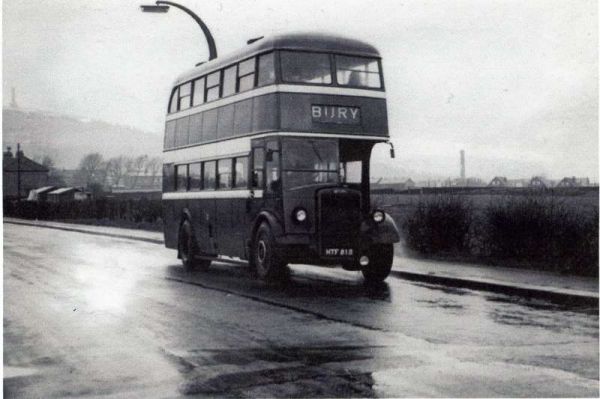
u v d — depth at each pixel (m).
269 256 14.18
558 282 13.95
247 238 15.18
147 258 21.81
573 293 12.32
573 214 16.12
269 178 14.35
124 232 36.28
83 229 39.75
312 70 14.48
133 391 6.50
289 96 14.28
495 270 16.23
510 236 17.56
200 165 17.75
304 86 14.38
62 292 13.41
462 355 7.96
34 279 15.59
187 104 18.73
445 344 8.57
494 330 9.55
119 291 13.60
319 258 13.95
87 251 24.58
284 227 13.98
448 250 19.55
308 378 6.91
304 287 14.36
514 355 7.97
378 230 14.31
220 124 16.52
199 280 15.69
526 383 6.73
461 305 11.88
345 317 10.55
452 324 10.00
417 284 14.91
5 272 17.00
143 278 16.05
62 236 34.72
